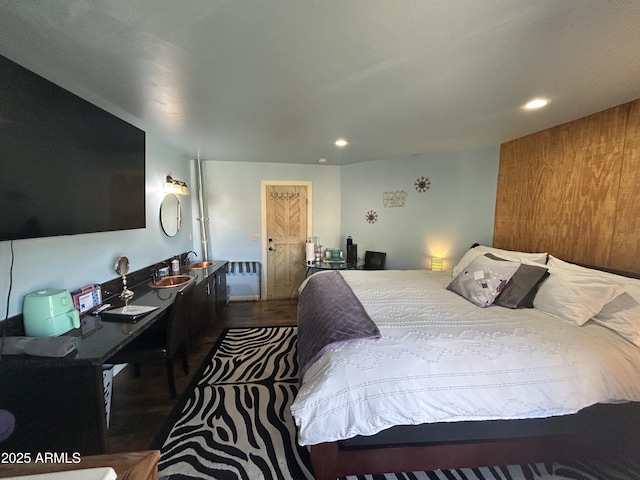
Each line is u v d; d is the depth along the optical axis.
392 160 4.00
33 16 1.03
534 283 1.94
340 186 4.62
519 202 2.79
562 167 2.32
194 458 1.57
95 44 1.23
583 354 1.38
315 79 1.56
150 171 2.87
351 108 1.99
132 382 2.29
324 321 1.74
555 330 1.54
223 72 1.48
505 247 2.98
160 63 1.39
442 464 1.40
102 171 1.72
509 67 1.42
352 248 4.29
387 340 1.46
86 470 0.63
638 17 1.02
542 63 1.38
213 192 4.30
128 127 1.96
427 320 1.71
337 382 1.29
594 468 1.50
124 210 1.94
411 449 1.38
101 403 1.27
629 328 1.46
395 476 1.50
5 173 1.13
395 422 1.27
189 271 3.35
